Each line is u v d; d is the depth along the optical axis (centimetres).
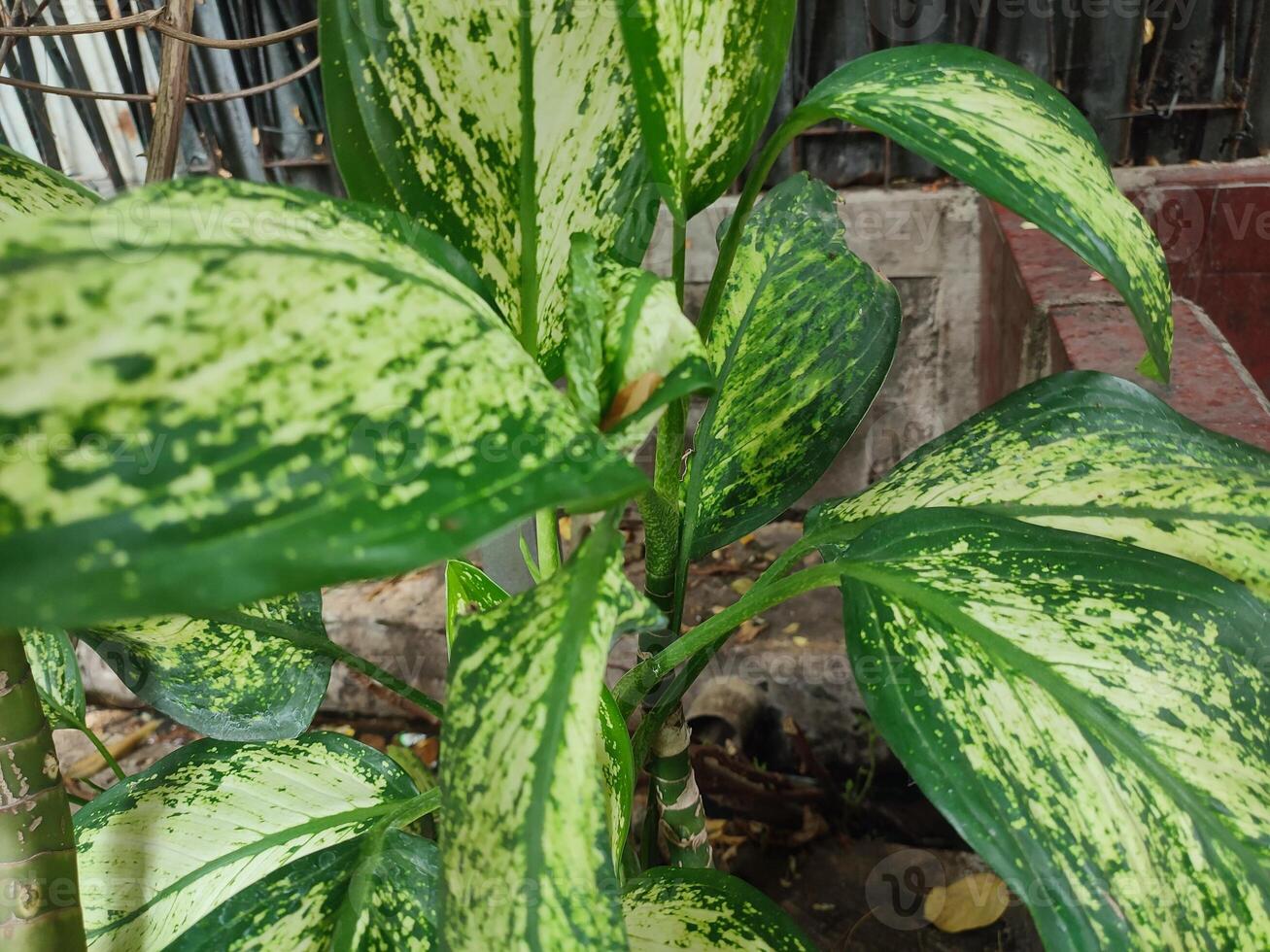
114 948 56
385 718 133
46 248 25
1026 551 46
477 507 25
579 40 43
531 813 32
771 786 117
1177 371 83
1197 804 37
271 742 65
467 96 44
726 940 56
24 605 21
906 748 39
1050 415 60
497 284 49
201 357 26
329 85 44
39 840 46
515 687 33
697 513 63
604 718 47
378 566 24
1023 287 101
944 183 132
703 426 66
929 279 134
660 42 38
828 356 67
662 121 40
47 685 70
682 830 71
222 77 123
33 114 121
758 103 45
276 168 131
